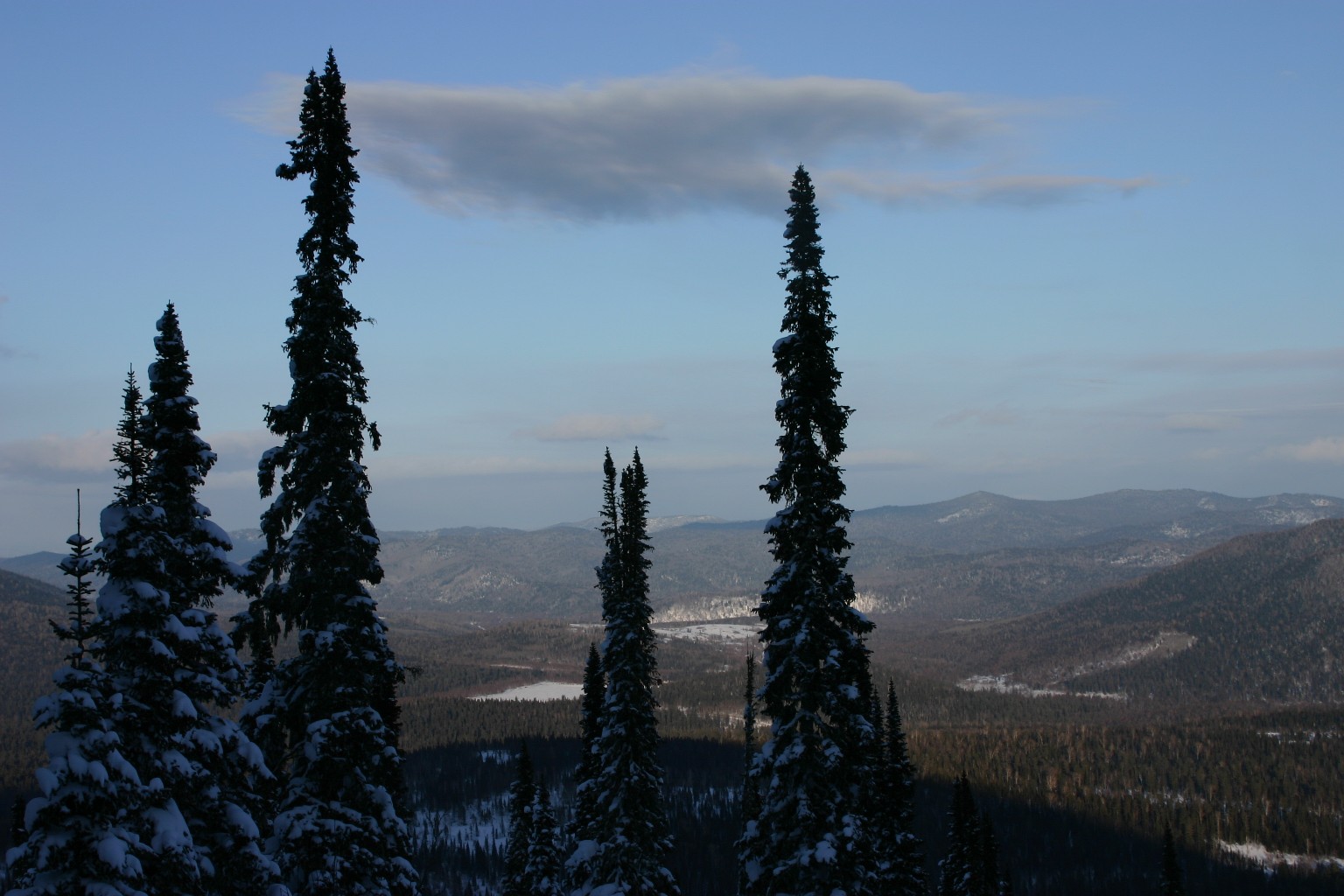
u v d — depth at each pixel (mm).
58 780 23016
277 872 26578
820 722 34312
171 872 24172
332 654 29828
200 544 27531
